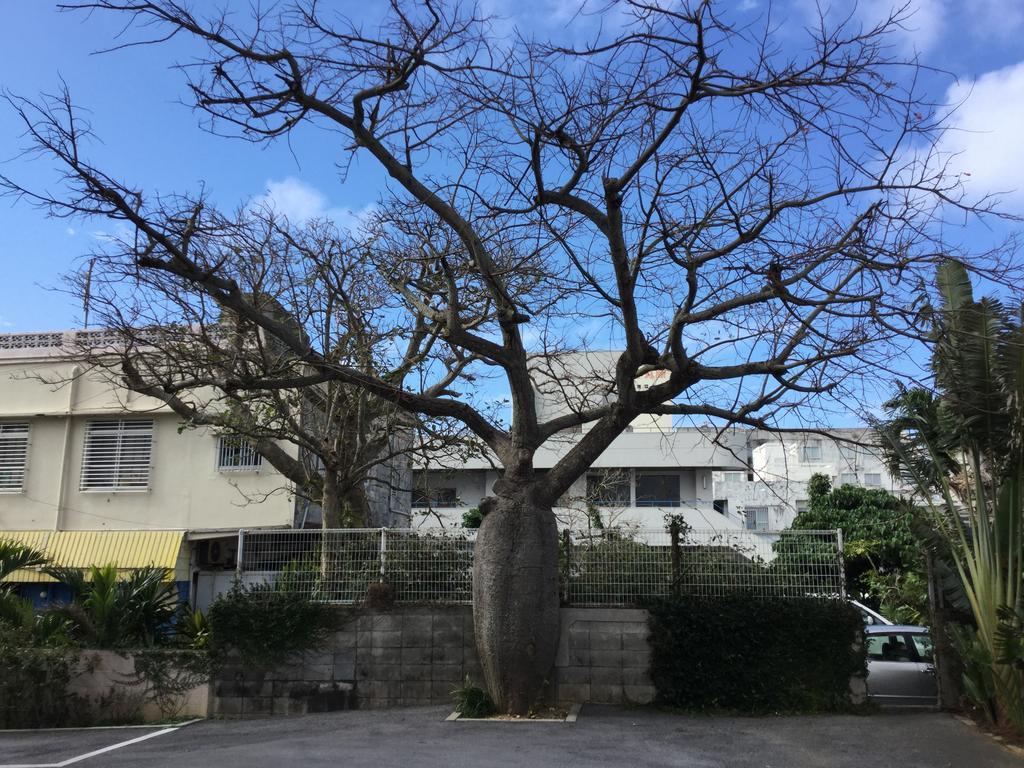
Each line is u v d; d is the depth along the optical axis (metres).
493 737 9.23
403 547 12.01
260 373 12.51
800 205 8.88
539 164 9.56
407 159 10.76
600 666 11.16
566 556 11.56
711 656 10.73
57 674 11.82
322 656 11.64
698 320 9.61
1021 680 9.20
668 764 8.10
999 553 9.68
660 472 37.19
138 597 13.04
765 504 41.66
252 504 19.05
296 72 9.55
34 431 19.95
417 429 14.64
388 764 8.18
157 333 12.81
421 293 13.65
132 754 9.27
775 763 8.20
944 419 10.27
